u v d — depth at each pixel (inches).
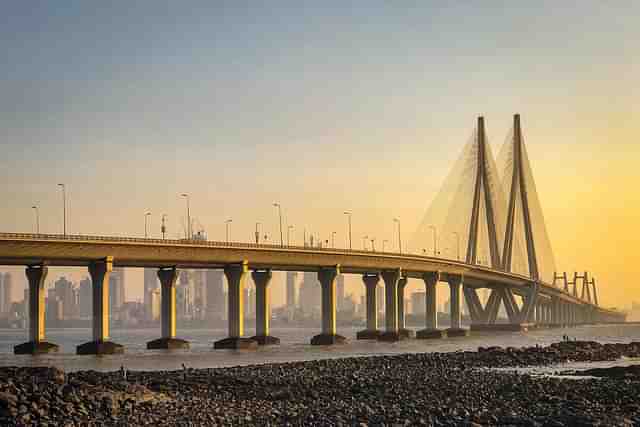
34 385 2834.6
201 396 3206.2
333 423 2618.1
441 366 4726.9
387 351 6569.9
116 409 2783.0
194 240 6737.2
